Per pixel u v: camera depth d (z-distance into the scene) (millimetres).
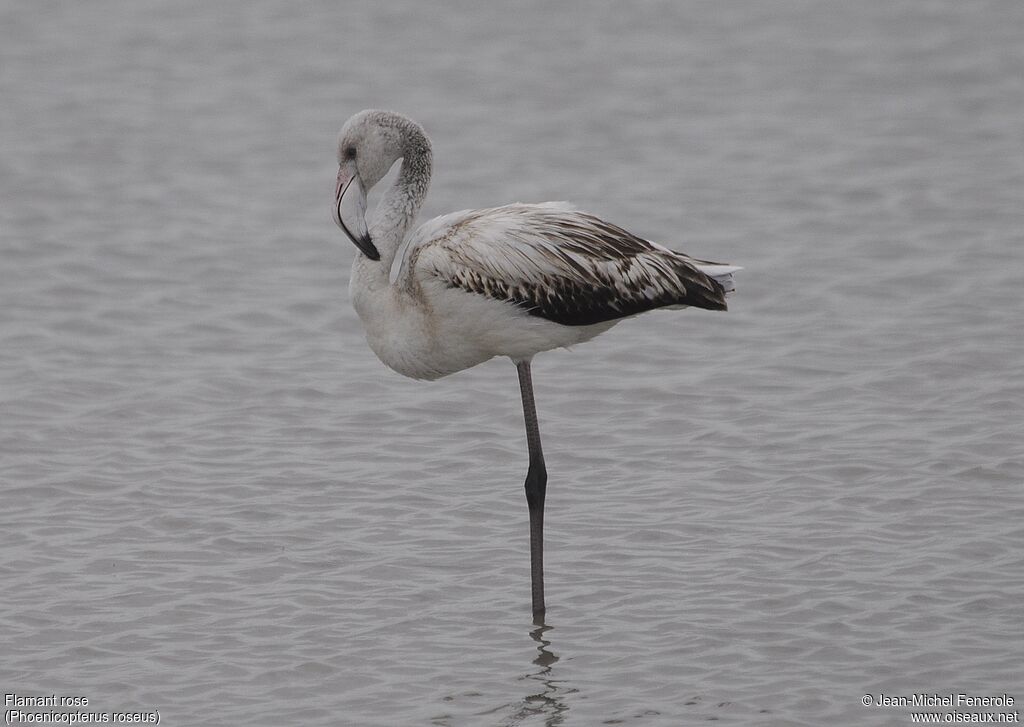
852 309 17625
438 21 32750
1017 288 17984
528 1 34281
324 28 32219
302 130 25719
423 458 13898
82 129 25500
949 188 22109
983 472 13070
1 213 21438
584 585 11383
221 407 15133
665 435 14320
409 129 11430
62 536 12234
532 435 11289
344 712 9648
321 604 11133
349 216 11164
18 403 15078
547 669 10172
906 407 14734
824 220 20938
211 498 12977
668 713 9547
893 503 12570
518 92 27734
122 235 20641
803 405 14914
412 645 10523
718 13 33375
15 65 29344
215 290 18688
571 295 10938
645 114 26438
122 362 16328
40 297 18297
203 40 31312
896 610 10781
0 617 10867
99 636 10625
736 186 22516
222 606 11086
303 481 13359
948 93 27266
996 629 10453
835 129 25359
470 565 11766
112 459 13789
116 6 33938
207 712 9641
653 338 16953
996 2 33219
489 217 11102
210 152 24531
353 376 15992
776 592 11133
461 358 11234
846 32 31547
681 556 11797
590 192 22266
